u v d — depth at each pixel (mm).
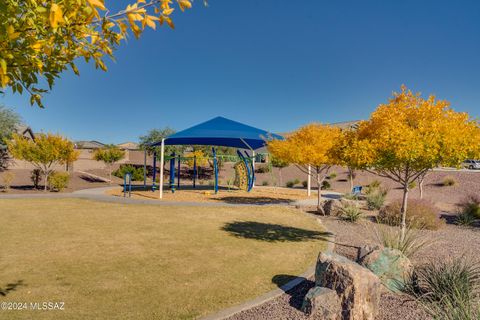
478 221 12406
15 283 5215
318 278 4711
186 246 7801
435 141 6398
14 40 1745
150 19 1941
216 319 4129
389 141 6848
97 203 15398
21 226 9719
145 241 8203
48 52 1896
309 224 11219
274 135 20266
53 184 21094
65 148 21500
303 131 15445
